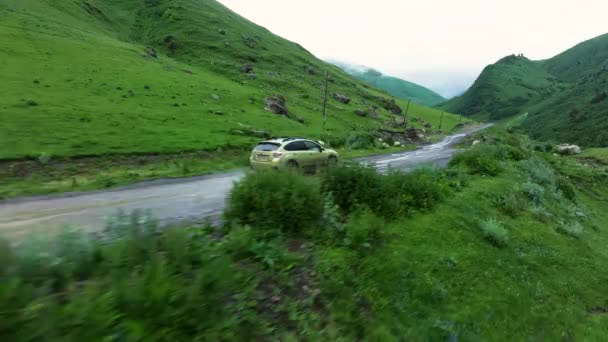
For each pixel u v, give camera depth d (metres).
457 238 9.85
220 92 61.38
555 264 10.88
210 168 20.28
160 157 23.05
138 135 26.56
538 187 18.00
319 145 17.61
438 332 6.14
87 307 3.51
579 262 11.72
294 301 5.46
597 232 18.05
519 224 12.94
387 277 7.01
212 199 11.91
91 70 50.91
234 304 4.77
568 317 8.30
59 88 38.69
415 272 7.50
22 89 34.38
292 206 7.71
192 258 5.27
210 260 5.29
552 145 65.56
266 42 164.25
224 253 5.82
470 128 157.00
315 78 135.50
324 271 6.41
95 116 29.78
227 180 16.47
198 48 124.62
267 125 45.62
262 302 5.14
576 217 18.39
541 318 7.82
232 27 154.62
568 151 60.25
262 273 5.78
